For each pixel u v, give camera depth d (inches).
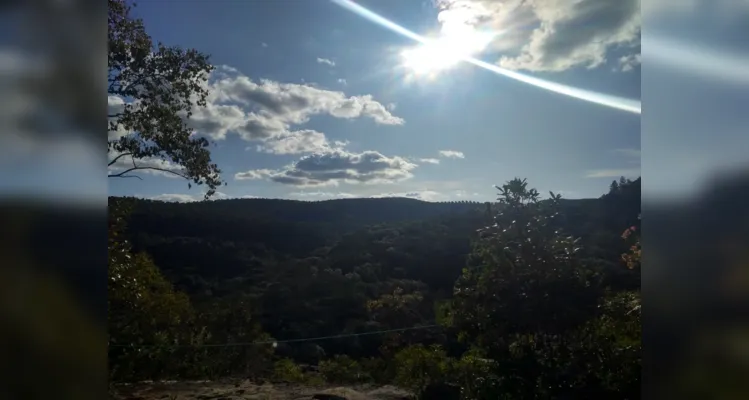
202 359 272.7
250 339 318.3
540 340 168.6
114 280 217.3
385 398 199.6
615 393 152.2
